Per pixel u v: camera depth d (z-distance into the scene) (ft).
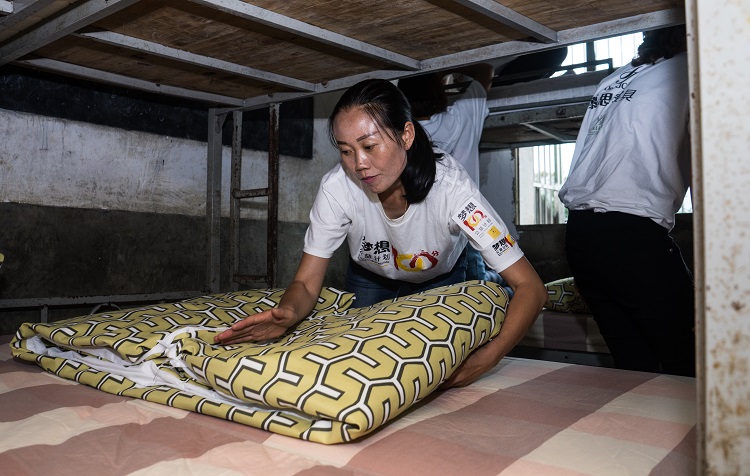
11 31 6.89
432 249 5.93
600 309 7.29
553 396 4.29
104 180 10.25
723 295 1.95
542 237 13.52
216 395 3.90
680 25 6.31
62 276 9.71
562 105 11.45
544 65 12.10
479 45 7.13
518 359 5.82
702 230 2.01
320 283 5.94
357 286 7.40
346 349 3.55
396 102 4.81
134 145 10.65
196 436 3.32
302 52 7.62
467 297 4.59
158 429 3.44
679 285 6.55
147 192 10.85
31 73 9.32
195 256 11.60
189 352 4.09
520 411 3.87
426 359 3.71
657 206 6.46
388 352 3.60
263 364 3.47
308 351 3.50
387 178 4.89
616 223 6.59
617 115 6.84
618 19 6.15
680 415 3.77
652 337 6.68
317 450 3.09
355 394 3.23
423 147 5.17
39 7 6.09
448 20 6.29
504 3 5.73
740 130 1.92
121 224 10.49
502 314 4.72
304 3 5.84
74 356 4.93
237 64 8.14
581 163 7.16
